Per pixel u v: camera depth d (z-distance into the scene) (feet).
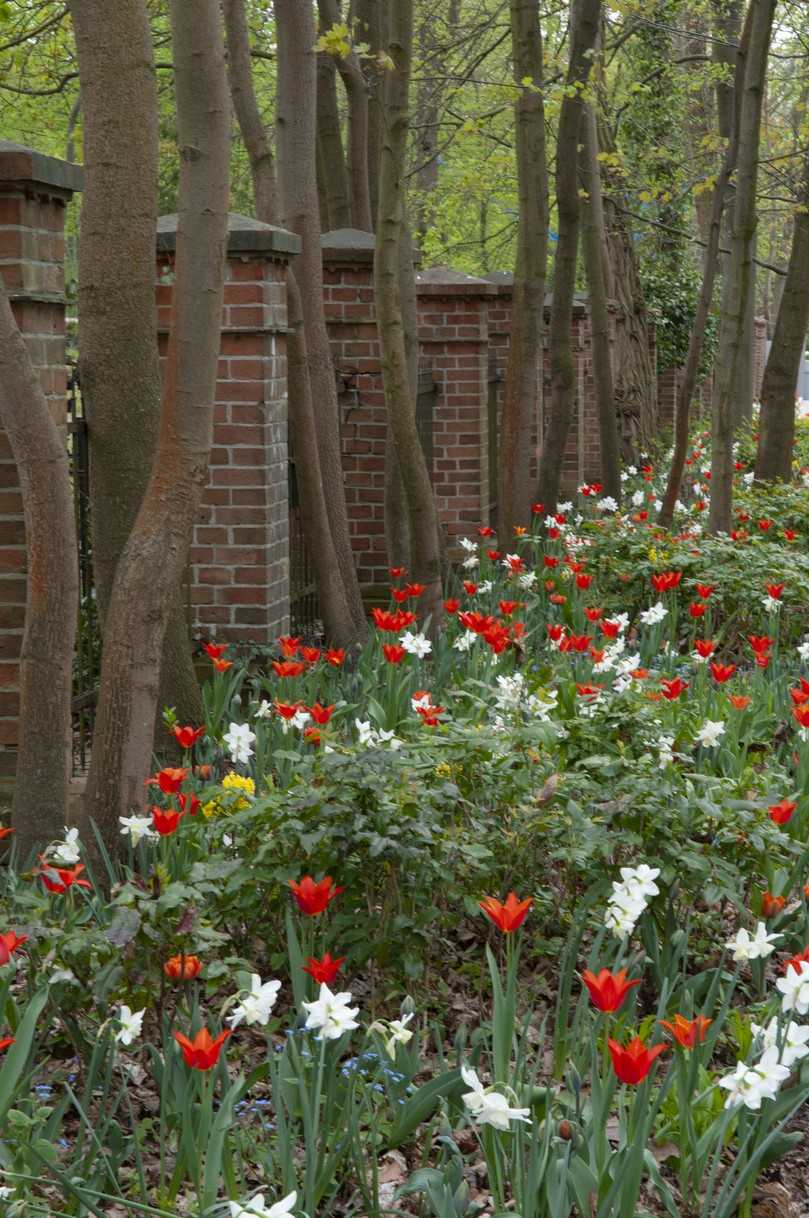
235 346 25.63
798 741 20.39
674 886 14.90
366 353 35.42
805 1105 13.32
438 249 83.15
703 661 22.95
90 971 11.82
